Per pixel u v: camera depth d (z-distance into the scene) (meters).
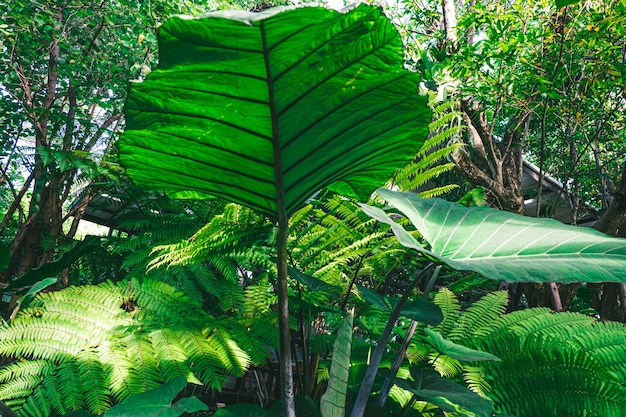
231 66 0.78
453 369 2.35
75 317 2.39
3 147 6.38
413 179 3.13
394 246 2.67
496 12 4.27
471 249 1.36
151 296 2.67
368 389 1.39
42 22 5.87
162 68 0.77
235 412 1.81
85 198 5.62
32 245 5.77
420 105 0.96
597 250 1.21
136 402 1.53
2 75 6.78
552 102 4.71
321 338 2.54
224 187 1.11
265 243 2.54
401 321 2.97
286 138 0.93
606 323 2.37
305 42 0.75
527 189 6.92
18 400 2.01
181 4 6.20
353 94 0.88
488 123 5.30
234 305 2.97
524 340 2.35
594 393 1.99
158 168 1.06
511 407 2.12
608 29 3.93
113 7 6.54
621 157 5.93
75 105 7.28
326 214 2.65
